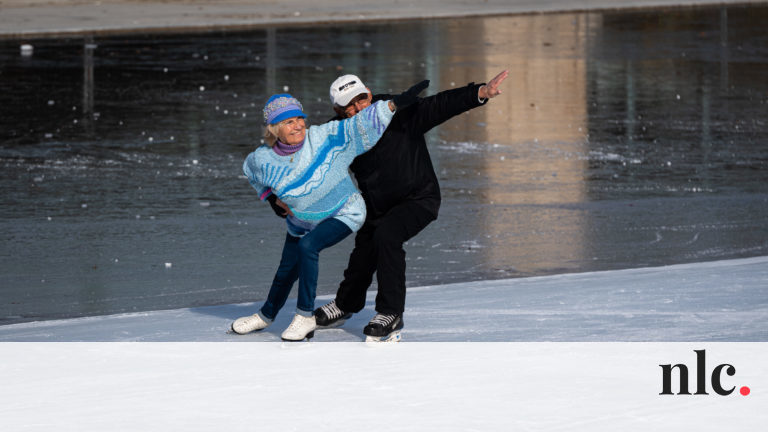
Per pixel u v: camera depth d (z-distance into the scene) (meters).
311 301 13.56
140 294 19.67
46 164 33.53
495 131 40.06
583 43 71.25
